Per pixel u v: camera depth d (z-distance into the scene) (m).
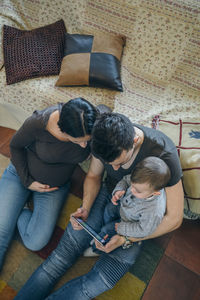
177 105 1.59
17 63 1.70
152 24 1.59
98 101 1.64
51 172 1.32
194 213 1.41
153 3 1.53
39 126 1.12
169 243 1.51
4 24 1.79
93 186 1.34
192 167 1.25
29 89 1.68
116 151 0.83
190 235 1.54
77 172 1.78
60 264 1.28
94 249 1.31
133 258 1.24
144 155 1.03
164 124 1.46
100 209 1.39
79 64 1.62
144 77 1.70
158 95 1.65
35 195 1.48
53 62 1.73
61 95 1.65
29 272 1.40
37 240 1.37
